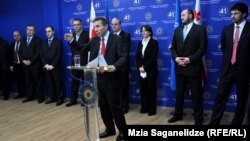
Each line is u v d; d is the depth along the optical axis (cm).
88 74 268
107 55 286
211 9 418
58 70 514
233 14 324
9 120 418
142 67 420
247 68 327
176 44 371
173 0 444
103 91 296
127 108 443
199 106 358
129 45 439
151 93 420
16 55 569
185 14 355
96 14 511
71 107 487
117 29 437
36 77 538
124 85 436
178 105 384
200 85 358
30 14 582
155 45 416
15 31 571
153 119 402
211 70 429
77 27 484
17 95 597
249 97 349
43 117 427
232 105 421
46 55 514
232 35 331
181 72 365
